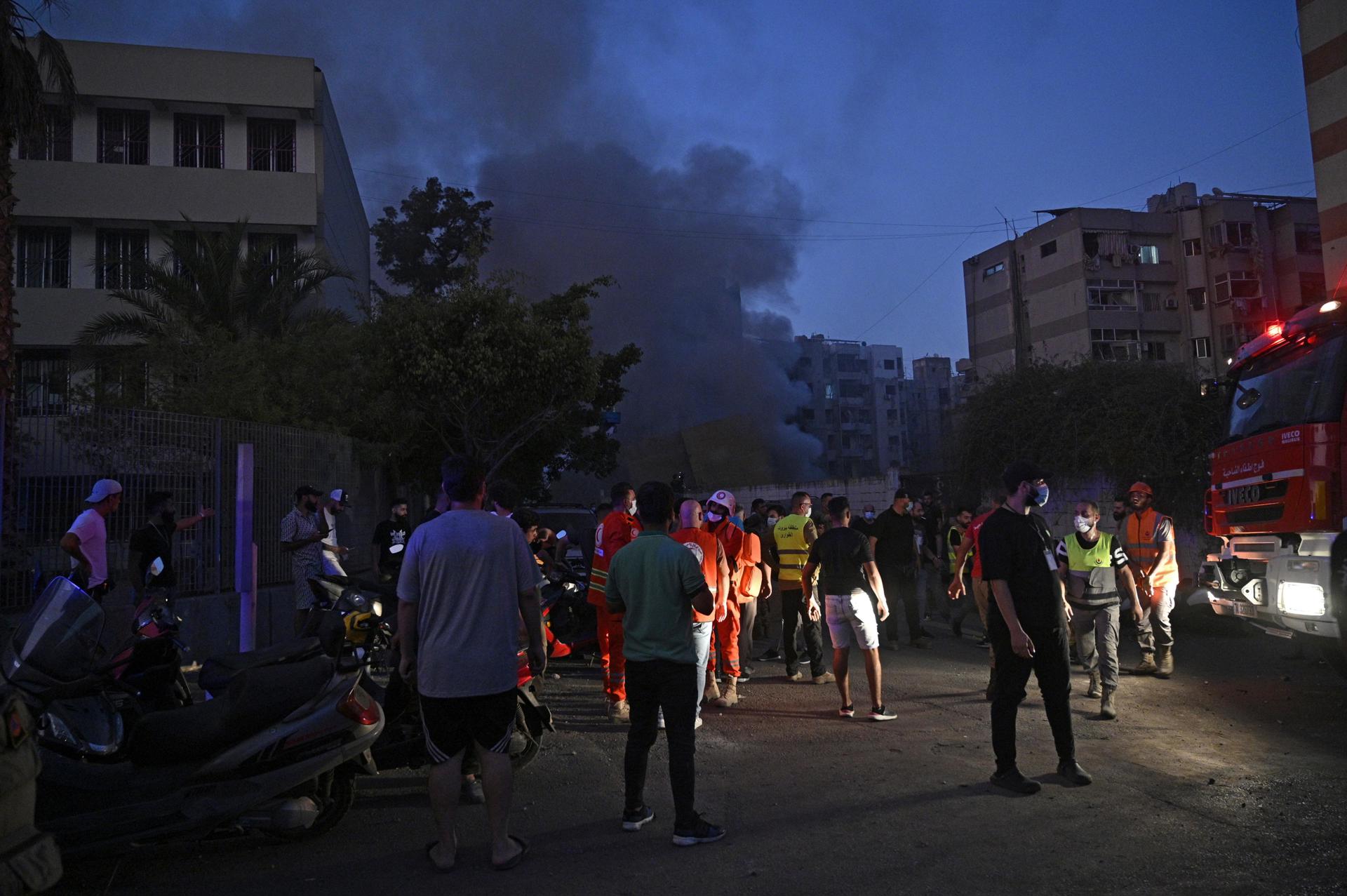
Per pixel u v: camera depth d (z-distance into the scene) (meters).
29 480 8.55
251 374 15.76
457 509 4.49
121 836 4.05
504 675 4.29
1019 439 22.36
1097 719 7.25
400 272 39.00
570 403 21.14
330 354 18.02
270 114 28.58
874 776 5.68
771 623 14.56
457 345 19.88
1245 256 45.41
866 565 7.31
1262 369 9.05
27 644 4.10
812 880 4.04
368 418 18.23
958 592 9.77
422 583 4.31
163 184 27.67
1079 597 7.39
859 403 87.62
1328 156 25.73
